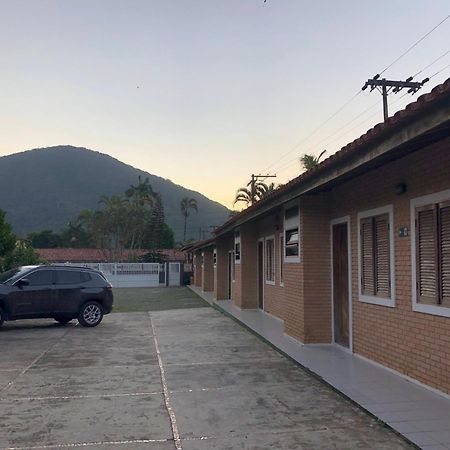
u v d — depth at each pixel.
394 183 8.02
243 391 7.58
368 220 9.02
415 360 7.46
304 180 9.05
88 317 15.62
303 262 10.91
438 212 6.86
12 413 6.58
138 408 6.77
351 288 9.80
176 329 14.90
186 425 6.05
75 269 15.81
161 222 75.00
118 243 70.75
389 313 8.27
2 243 20.31
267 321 15.40
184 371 9.05
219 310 20.12
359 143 6.37
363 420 6.12
